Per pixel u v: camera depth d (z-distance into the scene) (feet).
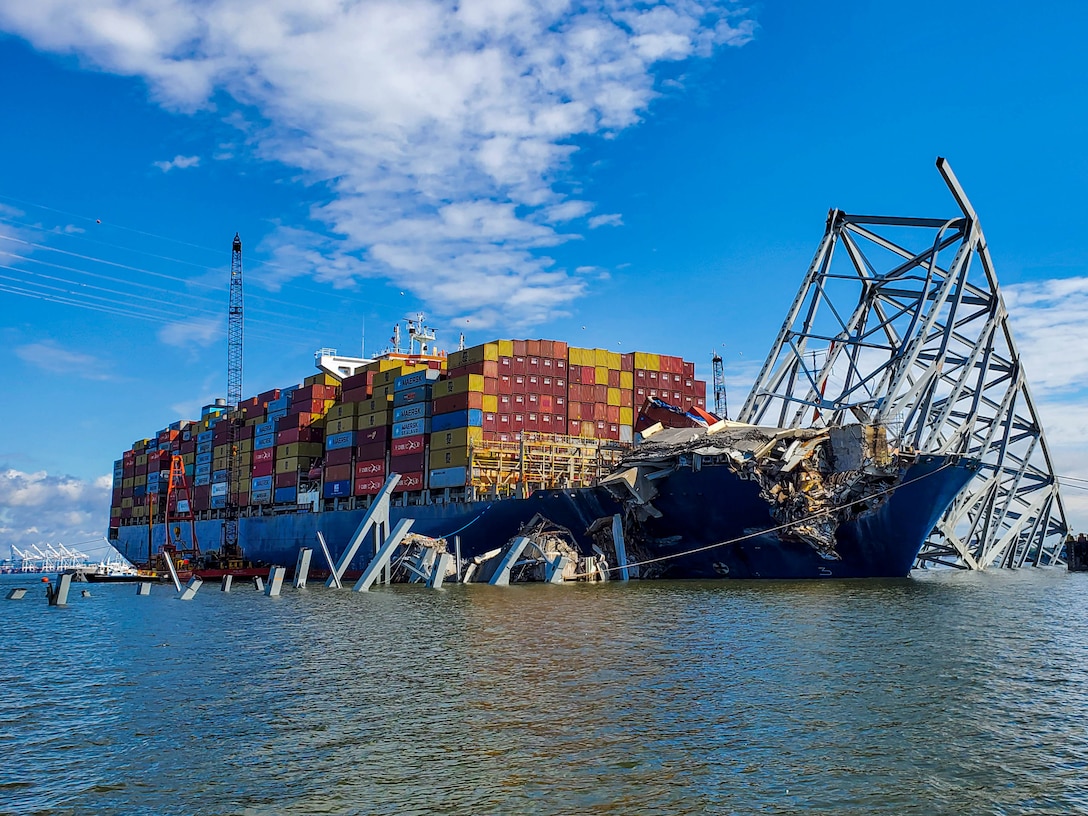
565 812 53.52
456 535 259.60
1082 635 121.60
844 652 105.70
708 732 69.67
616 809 53.83
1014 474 295.69
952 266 223.10
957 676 90.94
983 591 196.34
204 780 60.90
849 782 58.08
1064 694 82.33
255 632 139.64
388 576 250.57
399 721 74.95
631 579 223.92
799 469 197.36
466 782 59.00
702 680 89.20
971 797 55.47
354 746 67.87
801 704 78.59
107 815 54.80
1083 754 63.87
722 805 54.29
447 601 183.62
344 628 141.28
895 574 207.10
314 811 54.54
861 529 197.88
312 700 84.17
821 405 220.64
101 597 254.88
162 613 183.52
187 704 84.28
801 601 163.32
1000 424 270.05
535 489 249.96
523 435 254.68
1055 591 206.69
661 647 110.52
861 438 192.95
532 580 234.38
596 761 62.85
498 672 95.76
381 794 57.16
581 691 84.99
